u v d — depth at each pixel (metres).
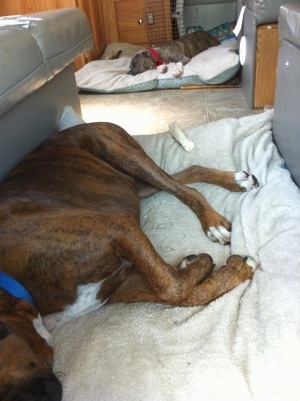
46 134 1.89
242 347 1.07
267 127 2.17
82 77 3.65
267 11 2.45
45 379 0.84
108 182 1.52
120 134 1.78
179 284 1.15
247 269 1.29
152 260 1.13
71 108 2.08
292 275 1.22
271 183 1.66
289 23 1.66
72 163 1.47
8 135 1.53
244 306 1.17
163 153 2.14
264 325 1.08
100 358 1.09
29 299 1.02
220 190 1.77
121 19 4.90
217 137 2.13
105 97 3.52
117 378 1.03
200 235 1.55
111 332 1.16
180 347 1.11
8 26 1.74
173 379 1.02
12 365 0.81
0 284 0.98
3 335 0.82
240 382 0.99
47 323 1.11
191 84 3.49
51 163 1.43
